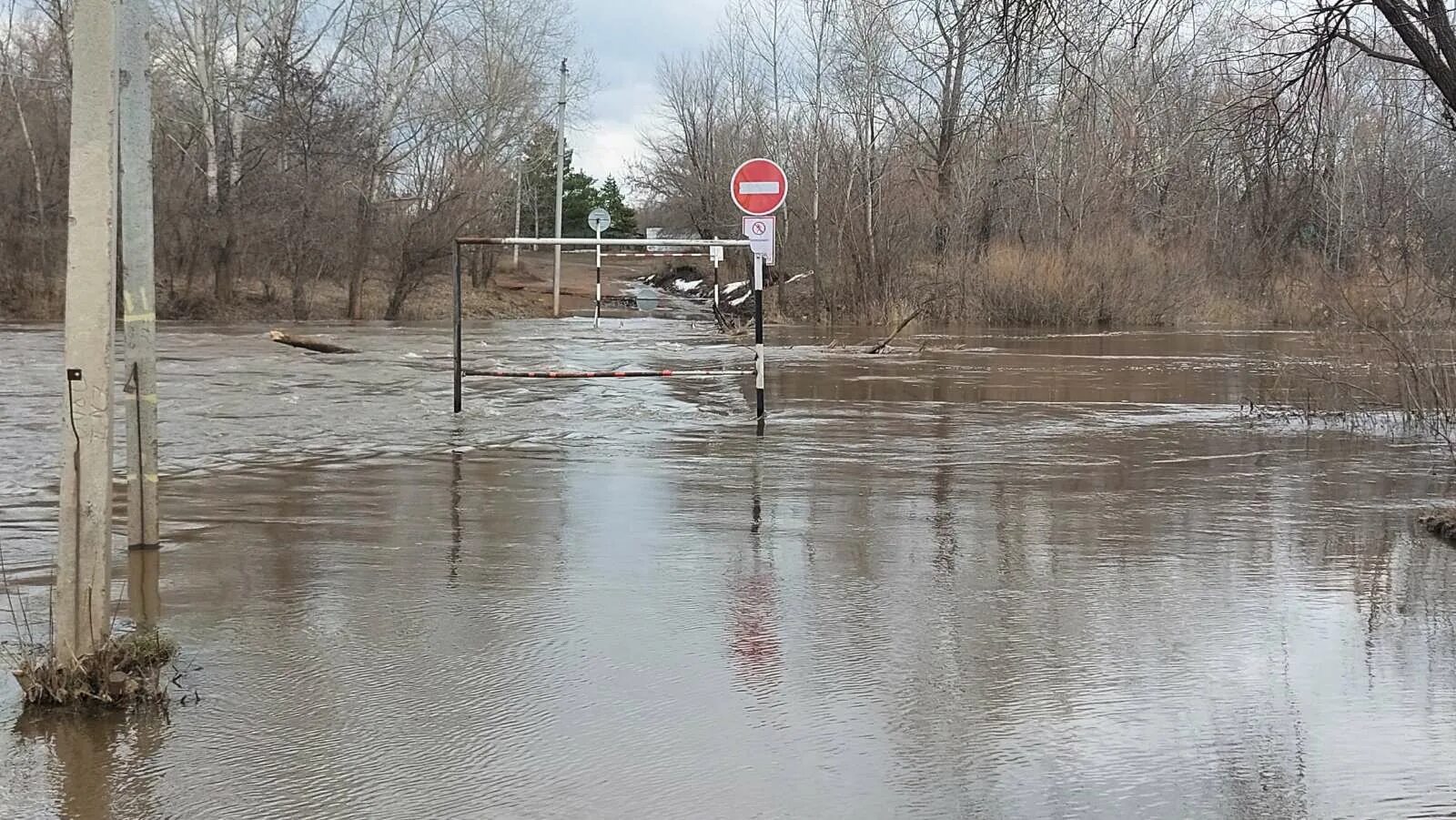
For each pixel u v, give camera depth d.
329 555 6.37
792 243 40.16
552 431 11.35
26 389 14.65
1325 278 14.89
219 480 8.58
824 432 11.46
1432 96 14.26
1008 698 4.38
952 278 34.16
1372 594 5.79
